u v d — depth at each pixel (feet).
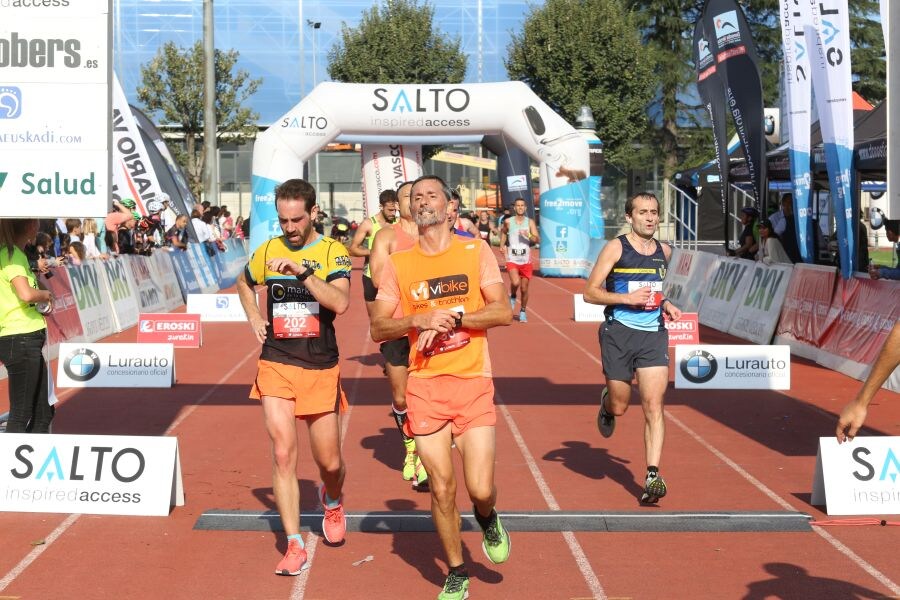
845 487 19.79
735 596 15.66
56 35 20.90
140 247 61.00
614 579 16.42
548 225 87.15
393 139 79.10
